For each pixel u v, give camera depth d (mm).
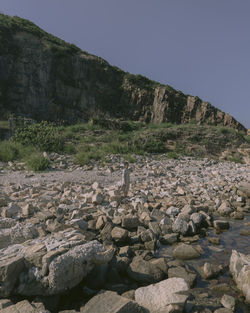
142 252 5516
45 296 3791
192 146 24234
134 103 40594
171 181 12586
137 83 42156
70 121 34875
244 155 24641
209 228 7320
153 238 6086
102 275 4367
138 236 6102
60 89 36188
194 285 4555
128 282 4535
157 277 4570
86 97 37875
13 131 19891
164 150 22969
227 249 5996
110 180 11812
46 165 13359
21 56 34406
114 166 14484
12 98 32750
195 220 7266
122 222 6391
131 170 14633
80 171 13383
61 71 36781
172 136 25234
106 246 5398
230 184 12312
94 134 24031
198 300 4133
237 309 3977
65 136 21281
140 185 11156
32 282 3789
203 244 6250
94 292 4156
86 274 4176
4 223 5570
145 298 3820
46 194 8516
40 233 5215
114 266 4727
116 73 42875
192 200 9094
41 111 34000
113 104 40094
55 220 5805
